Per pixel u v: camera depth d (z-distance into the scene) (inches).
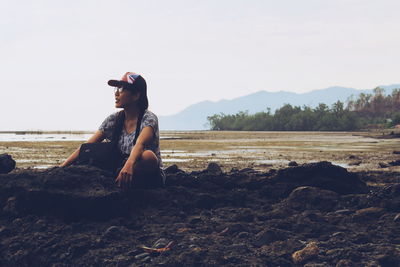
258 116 5595.5
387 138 1706.4
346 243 169.3
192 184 242.8
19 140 1534.2
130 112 209.9
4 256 164.7
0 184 193.9
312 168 251.6
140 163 201.8
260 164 568.7
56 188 189.0
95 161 208.2
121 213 193.0
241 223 191.6
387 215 204.7
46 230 178.1
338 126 4729.3
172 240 173.8
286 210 213.6
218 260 153.1
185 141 1487.5
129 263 154.6
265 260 155.4
